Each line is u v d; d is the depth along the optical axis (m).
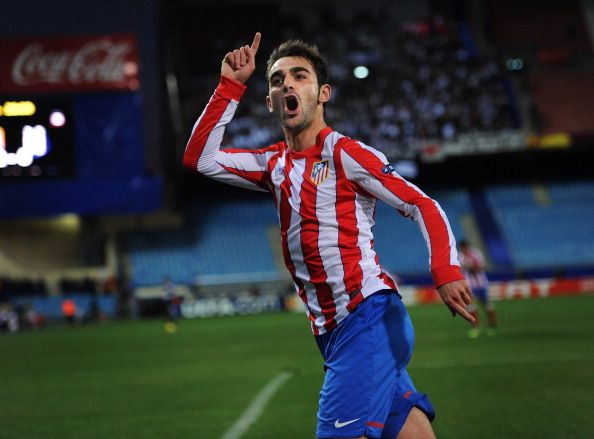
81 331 25.70
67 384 11.55
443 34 41.09
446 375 10.27
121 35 28.56
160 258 34.28
